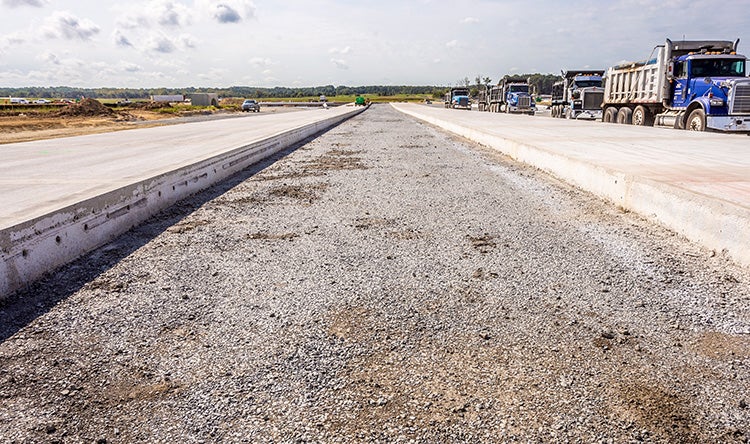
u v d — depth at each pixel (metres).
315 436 2.05
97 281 3.82
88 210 4.58
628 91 20.02
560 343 2.82
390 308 3.29
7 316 3.21
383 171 9.32
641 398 2.31
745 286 3.67
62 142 13.05
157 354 2.73
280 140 13.41
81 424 2.14
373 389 2.39
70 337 2.93
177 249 4.62
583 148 9.46
